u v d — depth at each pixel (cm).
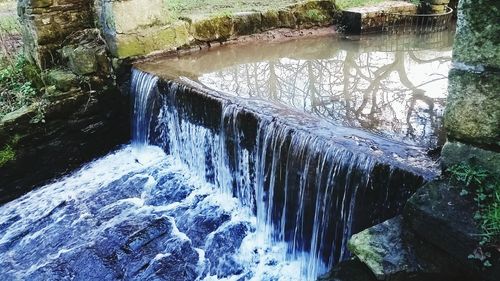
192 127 473
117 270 381
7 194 496
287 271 370
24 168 503
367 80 494
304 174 342
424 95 439
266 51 627
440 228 194
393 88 464
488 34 192
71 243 417
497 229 181
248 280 370
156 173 509
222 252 394
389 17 743
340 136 331
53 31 558
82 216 452
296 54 611
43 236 432
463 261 188
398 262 200
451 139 219
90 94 542
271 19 699
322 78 503
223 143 433
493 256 177
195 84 477
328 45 656
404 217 215
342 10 750
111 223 436
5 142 484
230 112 411
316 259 353
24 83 557
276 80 498
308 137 334
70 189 504
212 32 647
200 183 483
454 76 209
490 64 194
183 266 382
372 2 797
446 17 750
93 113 552
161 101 514
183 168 509
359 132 343
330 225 330
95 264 388
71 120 534
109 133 574
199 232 415
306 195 346
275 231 393
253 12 685
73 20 577
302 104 418
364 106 412
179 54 614
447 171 220
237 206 439
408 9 762
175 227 424
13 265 400
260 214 408
